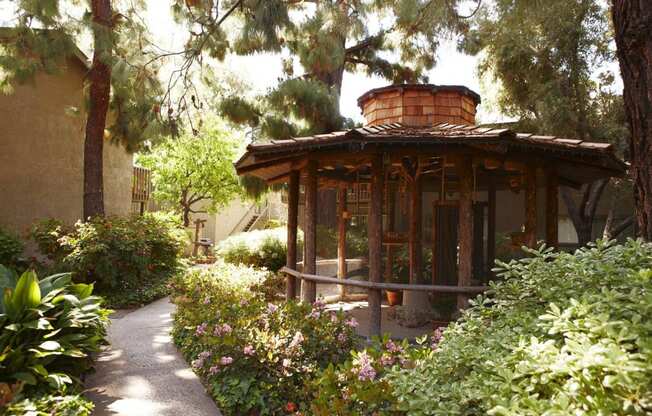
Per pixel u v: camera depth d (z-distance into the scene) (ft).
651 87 11.88
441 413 6.97
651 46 11.87
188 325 18.70
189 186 63.52
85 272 30.19
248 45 30.14
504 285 9.66
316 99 36.14
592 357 5.84
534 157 19.74
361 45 45.78
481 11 22.40
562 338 7.66
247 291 22.72
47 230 31.94
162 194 63.93
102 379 15.66
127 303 29.55
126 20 35.94
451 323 9.92
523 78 42.68
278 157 21.06
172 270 38.91
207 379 15.21
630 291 7.72
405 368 10.02
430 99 25.12
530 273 9.41
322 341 14.51
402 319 24.45
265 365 13.74
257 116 37.14
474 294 19.06
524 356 7.00
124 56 33.86
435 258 26.35
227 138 63.46
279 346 13.73
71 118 41.88
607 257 9.18
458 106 25.23
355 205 33.63
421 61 39.91
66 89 41.88
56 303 15.21
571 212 40.24
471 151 18.75
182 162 61.93
